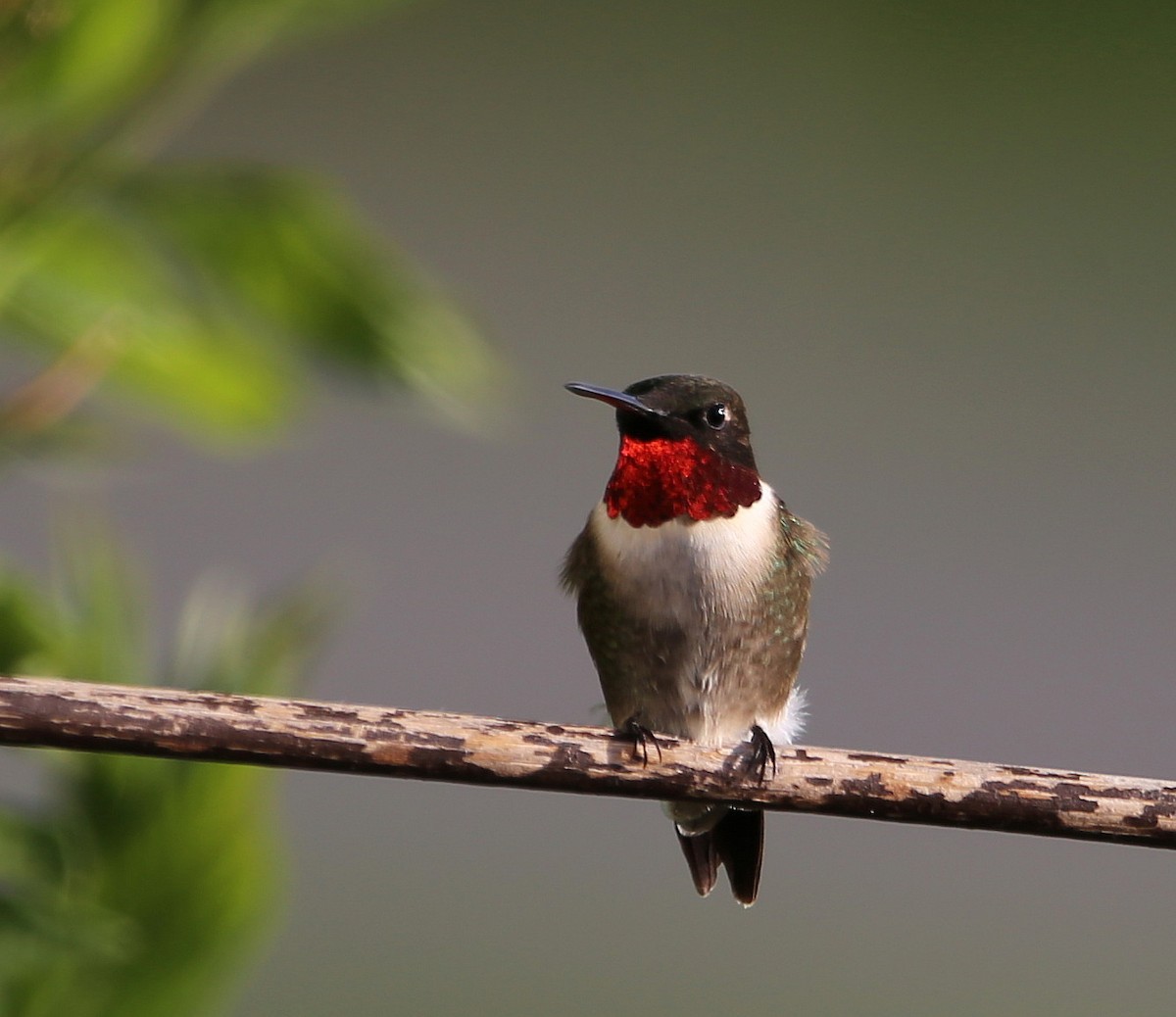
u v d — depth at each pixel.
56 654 5.18
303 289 5.61
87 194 5.38
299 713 4.96
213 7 5.15
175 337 5.64
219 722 4.85
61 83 5.10
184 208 5.53
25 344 5.68
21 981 4.90
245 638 5.14
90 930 4.74
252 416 5.82
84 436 5.57
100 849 5.00
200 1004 5.02
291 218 5.57
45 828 5.02
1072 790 5.25
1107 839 5.21
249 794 5.09
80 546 5.30
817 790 5.35
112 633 5.22
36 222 5.14
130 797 5.03
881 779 5.32
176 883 5.02
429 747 5.06
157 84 5.18
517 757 5.15
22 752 5.14
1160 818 5.18
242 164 5.59
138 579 5.31
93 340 5.52
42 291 5.50
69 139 5.15
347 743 4.95
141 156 5.27
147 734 4.79
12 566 5.30
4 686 4.74
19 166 5.14
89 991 4.95
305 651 5.18
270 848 5.11
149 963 4.99
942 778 5.30
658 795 5.30
